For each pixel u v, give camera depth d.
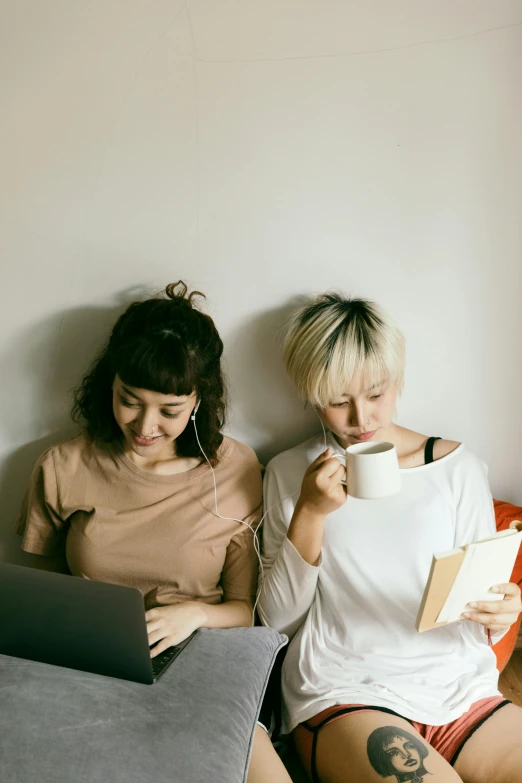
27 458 1.68
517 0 1.40
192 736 1.05
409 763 1.10
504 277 1.54
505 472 1.67
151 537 1.43
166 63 1.46
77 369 1.62
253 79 1.46
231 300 1.58
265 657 1.28
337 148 1.49
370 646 1.34
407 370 1.61
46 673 1.14
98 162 1.51
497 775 1.16
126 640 1.10
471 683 1.29
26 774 0.96
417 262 1.54
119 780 0.96
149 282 1.57
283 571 1.36
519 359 1.59
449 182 1.50
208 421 1.43
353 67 1.45
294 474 1.48
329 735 1.21
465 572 1.14
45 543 1.55
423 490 1.39
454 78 1.45
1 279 1.58
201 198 1.52
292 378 1.45
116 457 1.45
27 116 1.49
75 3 1.43
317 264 1.55
